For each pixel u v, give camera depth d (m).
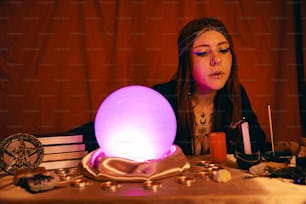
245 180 0.95
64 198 0.80
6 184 0.93
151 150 1.01
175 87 1.39
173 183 0.92
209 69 1.38
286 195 0.80
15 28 1.34
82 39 1.36
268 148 1.38
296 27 1.41
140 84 1.38
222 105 1.41
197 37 1.38
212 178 0.97
